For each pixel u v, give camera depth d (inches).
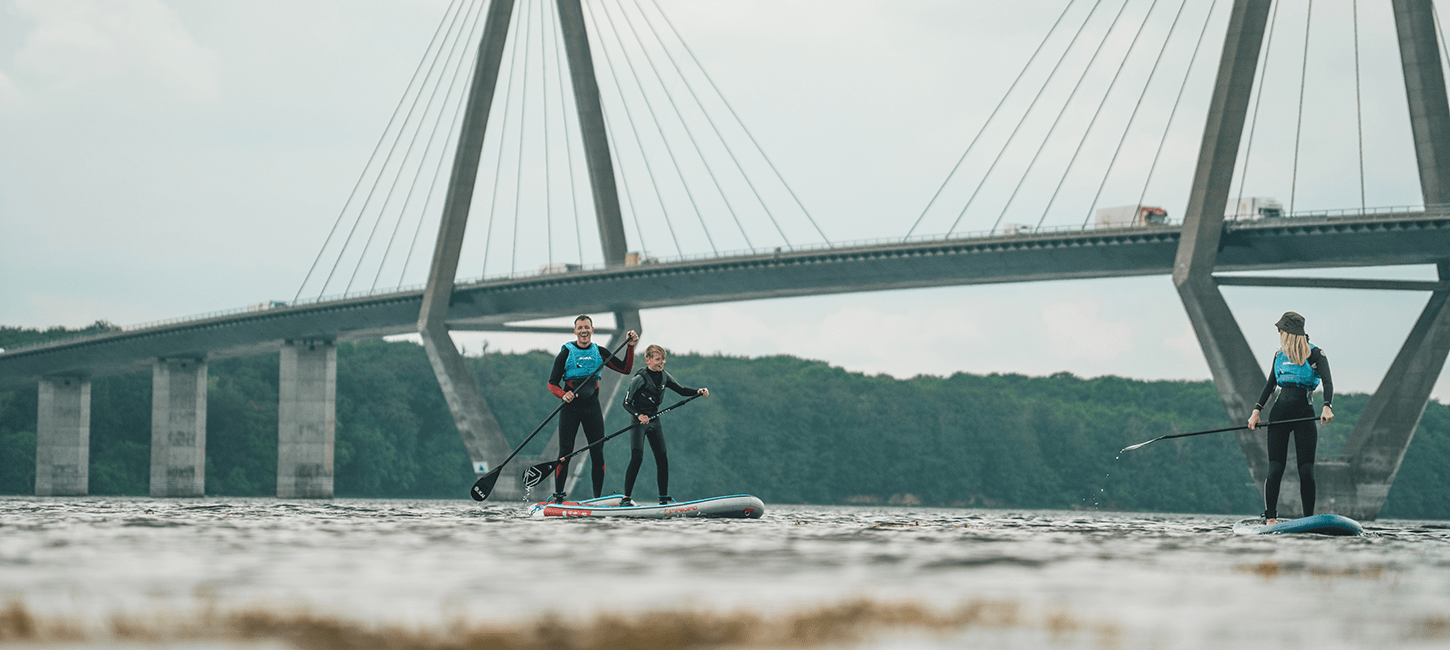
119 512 1007.0
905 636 248.7
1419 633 256.4
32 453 6353.3
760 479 7583.7
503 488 4018.2
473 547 494.0
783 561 429.4
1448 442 7834.6
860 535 627.5
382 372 6953.7
